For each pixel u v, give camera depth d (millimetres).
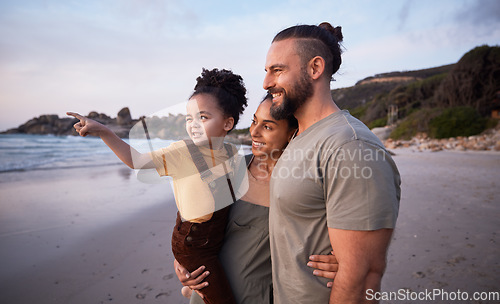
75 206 6113
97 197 6863
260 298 1499
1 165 13766
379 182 1055
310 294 1237
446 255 3316
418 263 3168
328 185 1135
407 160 11695
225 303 1430
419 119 24391
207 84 1456
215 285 1410
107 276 3254
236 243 1513
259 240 1498
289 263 1280
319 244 1235
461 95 28828
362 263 1079
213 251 1433
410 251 3451
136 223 4992
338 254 1127
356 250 1075
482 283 2738
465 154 13516
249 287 1490
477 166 9734
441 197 5762
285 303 1306
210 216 1374
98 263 3564
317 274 1223
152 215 5422
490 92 27547
